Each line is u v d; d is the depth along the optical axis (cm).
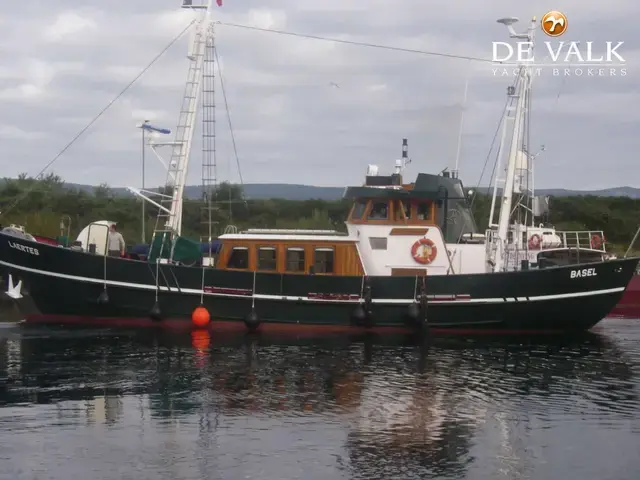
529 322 2453
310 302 2453
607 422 1588
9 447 1428
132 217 5066
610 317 3042
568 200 6284
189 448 1427
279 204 5650
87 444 1443
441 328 2455
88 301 2506
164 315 2489
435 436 1500
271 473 1323
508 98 2545
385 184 2675
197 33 2659
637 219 5838
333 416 1606
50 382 1841
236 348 2220
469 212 2742
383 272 2528
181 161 2650
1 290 3378
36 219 4500
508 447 1446
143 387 1803
